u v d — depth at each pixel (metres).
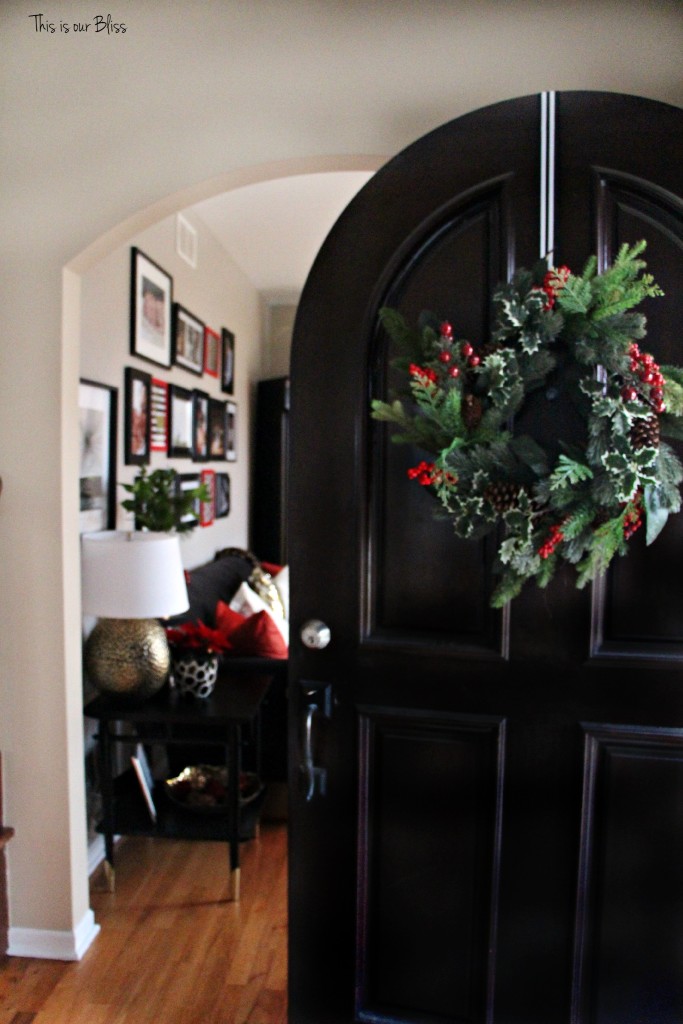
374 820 1.37
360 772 1.36
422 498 1.31
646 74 1.35
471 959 1.35
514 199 1.24
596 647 1.26
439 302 1.28
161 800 2.23
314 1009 1.42
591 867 1.30
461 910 1.35
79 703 1.78
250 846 2.36
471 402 1.14
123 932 1.89
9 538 1.68
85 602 1.89
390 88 1.43
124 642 1.96
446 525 1.30
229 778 1.99
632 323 1.09
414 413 1.29
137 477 2.20
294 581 1.37
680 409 1.10
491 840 1.32
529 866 1.32
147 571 1.88
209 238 3.70
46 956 1.78
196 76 1.51
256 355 5.02
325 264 1.32
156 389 2.90
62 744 1.72
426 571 1.32
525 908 1.32
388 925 1.38
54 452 1.65
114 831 2.06
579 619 1.26
